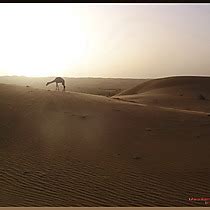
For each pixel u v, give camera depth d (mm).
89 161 11750
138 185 9805
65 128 15789
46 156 12156
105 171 10875
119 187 9641
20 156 12094
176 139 14773
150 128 16594
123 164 11523
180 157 12320
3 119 16359
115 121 17625
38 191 9328
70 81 166250
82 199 8812
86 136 14750
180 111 22984
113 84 158875
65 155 12305
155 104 44750
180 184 9875
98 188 9578
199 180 10164
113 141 14172
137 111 20781
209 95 58531
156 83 70000
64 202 8617
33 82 153125
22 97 21078
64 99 21984
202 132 16109
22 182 9945
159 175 10562
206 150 13172
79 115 18344
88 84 152000
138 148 13344
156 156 12414
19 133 14680
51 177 10344
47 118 17234
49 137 14367
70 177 10352
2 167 11078
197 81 67875
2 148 12867
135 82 177125
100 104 21906
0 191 9305
